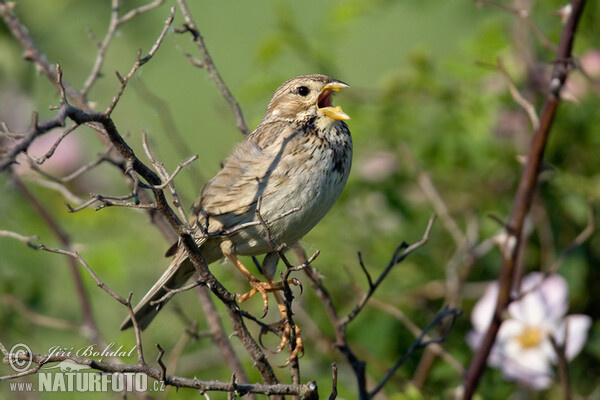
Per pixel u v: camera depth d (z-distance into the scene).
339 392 9.14
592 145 10.34
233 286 10.59
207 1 20.08
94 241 11.88
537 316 9.25
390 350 9.88
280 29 11.00
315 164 8.03
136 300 11.16
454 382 9.55
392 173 10.66
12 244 11.08
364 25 15.56
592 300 10.18
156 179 5.56
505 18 11.16
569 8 7.73
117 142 5.31
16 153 4.45
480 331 9.32
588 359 9.91
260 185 7.91
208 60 8.56
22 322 10.62
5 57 11.31
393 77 10.92
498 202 10.57
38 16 12.02
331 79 8.48
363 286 10.04
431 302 10.29
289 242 8.18
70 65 12.10
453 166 10.70
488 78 10.67
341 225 10.55
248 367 9.66
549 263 9.70
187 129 13.22
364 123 10.70
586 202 10.02
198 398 9.65
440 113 10.68
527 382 9.13
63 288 11.18
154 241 11.62
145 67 12.34
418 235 10.47
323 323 10.00
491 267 10.40
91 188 11.82
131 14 8.47
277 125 8.36
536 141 7.69
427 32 15.79
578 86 10.32
